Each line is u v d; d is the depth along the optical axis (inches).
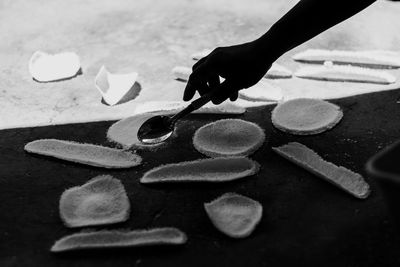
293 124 56.2
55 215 48.4
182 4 85.9
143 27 80.4
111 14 84.8
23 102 64.9
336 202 47.4
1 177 52.9
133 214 47.9
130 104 62.8
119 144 55.6
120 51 74.7
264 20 80.0
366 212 46.2
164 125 55.0
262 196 48.8
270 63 49.9
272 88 62.5
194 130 57.0
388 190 32.2
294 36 48.1
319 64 67.6
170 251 44.5
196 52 73.3
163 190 50.0
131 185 50.9
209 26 79.4
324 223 45.7
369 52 68.2
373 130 54.9
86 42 77.8
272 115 57.7
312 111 57.5
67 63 71.2
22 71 71.6
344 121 56.4
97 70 70.5
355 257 42.7
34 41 79.0
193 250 44.4
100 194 49.6
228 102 61.0
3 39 80.1
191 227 46.3
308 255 43.2
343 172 49.4
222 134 55.1
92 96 64.9
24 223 47.9
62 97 65.2
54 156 54.2
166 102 61.5
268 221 46.3
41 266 44.1
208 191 49.6
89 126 59.2
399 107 57.6
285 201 48.1
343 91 61.6
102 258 44.3
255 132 55.4
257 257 43.4
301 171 50.9
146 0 88.0
